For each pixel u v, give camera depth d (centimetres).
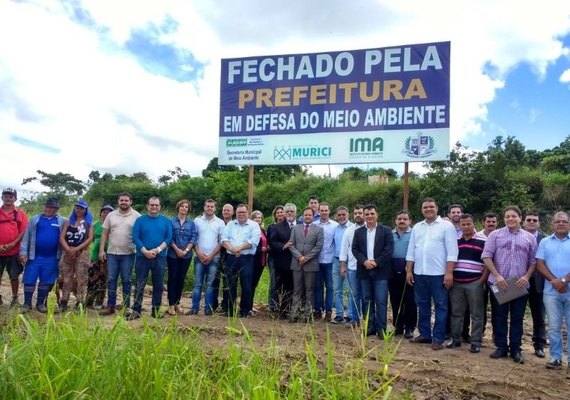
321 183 2180
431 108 999
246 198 2286
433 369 582
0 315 580
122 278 804
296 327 766
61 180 3206
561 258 634
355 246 777
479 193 1705
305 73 1082
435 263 714
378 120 1031
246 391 372
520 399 516
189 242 845
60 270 820
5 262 820
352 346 666
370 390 457
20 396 330
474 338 692
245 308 849
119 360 363
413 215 1778
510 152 2078
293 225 885
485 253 681
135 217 821
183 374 388
